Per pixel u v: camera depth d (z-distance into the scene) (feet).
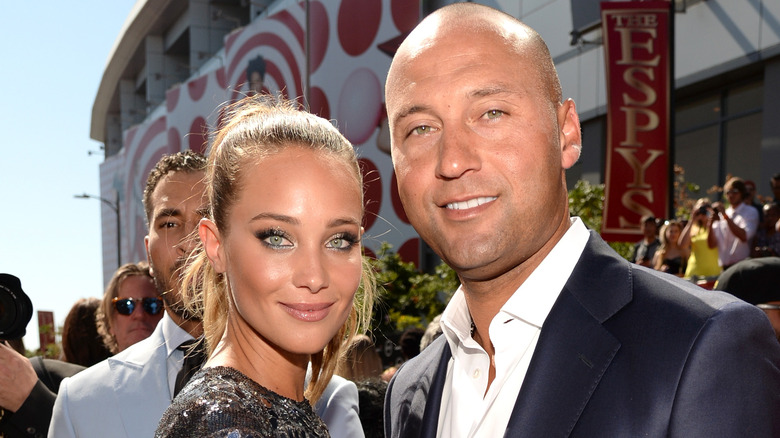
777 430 4.18
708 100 38.22
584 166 44.32
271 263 4.92
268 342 5.21
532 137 5.10
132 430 6.53
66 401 6.81
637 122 22.98
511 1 51.06
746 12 33.94
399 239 54.60
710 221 20.36
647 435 4.42
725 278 8.75
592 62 43.24
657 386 4.48
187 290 6.40
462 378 5.68
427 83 5.20
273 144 5.04
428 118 5.24
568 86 45.27
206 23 126.62
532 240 5.18
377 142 57.77
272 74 72.59
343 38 62.54
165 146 102.94
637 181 22.71
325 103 64.39
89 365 11.29
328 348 6.25
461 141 5.08
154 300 10.47
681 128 40.06
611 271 5.20
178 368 6.86
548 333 5.11
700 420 4.28
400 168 5.50
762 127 33.99
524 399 4.95
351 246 5.19
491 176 5.04
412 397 6.27
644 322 4.77
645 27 23.39
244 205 4.99
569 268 5.36
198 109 89.25
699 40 36.65
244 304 5.06
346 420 6.81
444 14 5.42
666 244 21.94
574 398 4.77
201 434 4.37
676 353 4.50
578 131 5.65
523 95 5.10
